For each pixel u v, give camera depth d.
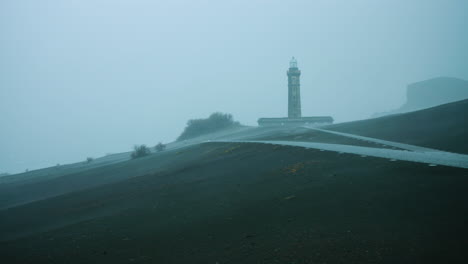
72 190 26.23
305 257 5.11
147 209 11.80
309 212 7.42
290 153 18.80
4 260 8.59
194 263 5.74
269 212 8.10
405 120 29.83
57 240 9.83
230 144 33.06
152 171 26.06
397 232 5.43
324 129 39.62
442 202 6.46
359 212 6.77
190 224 8.50
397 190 7.79
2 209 23.45
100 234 9.42
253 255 5.58
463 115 23.70
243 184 12.73
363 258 4.74
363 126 34.38
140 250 7.18
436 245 4.75
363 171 10.64
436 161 10.36
